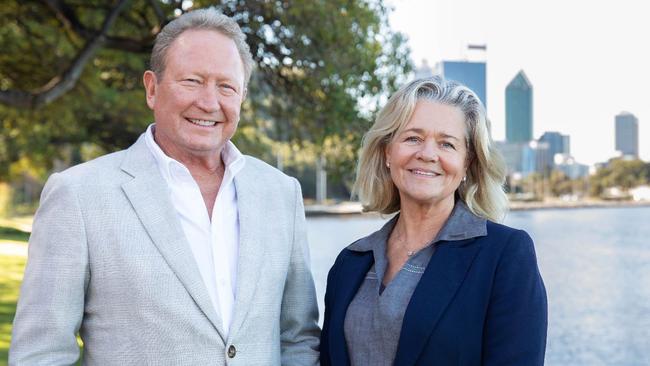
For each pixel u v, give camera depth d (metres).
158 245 2.41
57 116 17.53
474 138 2.63
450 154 2.59
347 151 9.51
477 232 2.54
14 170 35.56
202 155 2.59
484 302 2.43
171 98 2.52
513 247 2.47
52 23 11.74
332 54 9.12
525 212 52.09
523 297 2.39
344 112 9.03
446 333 2.40
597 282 14.59
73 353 2.37
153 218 2.45
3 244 15.81
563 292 13.32
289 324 2.87
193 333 2.39
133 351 2.35
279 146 11.36
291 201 2.85
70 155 34.62
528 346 2.34
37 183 57.03
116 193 2.45
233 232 2.63
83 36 10.20
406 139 2.64
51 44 12.94
